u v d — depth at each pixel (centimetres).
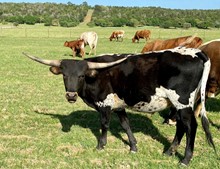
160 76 622
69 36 5309
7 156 700
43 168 650
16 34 5544
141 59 648
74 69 647
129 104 677
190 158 645
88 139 791
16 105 1109
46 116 984
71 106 1105
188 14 12569
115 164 666
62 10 13125
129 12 13000
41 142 775
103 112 696
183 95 613
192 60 606
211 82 865
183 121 623
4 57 2447
